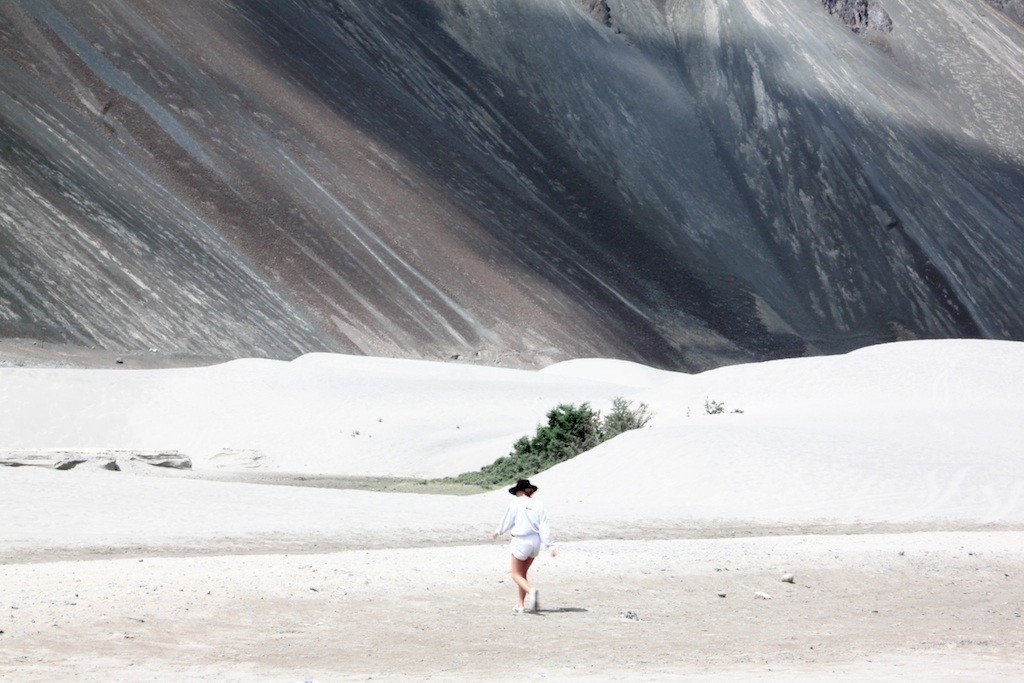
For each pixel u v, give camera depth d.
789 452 32.69
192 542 19.59
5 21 116.75
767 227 185.12
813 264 178.38
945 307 175.38
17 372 57.75
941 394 46.91
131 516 22.38
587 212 166.62
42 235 92.81
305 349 101.50
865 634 13.22
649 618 13.70
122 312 91.31
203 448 50.19
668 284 157.12
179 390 57.88
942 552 20.30
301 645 11.29
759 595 15.54
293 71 146.12
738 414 42.25
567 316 131.50
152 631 11.50
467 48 189.75
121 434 52.44
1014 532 24.86
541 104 187.38
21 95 108.25
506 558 17.88
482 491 34.91
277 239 115.94
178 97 125.69
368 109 151.00
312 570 15.35
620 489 30.66
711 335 148.62
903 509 27.52
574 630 12.71
